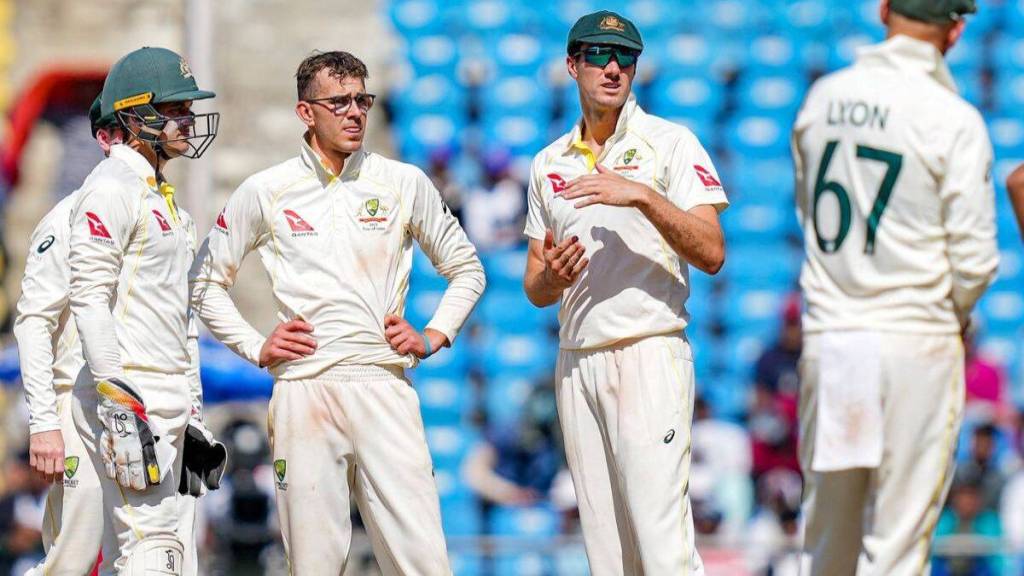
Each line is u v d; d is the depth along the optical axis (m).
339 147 19.64
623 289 19.50
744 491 37.66
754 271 46.75
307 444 19.77
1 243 44.41
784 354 39.41
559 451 39.19
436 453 42.53
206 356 33.06
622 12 51.69
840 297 17.77
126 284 19.03
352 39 48.28
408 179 20.28
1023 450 40.50
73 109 46.31
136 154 19.34
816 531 18.27
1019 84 50.75
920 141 17.19
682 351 19.73
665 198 18.69
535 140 48.03
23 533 35.00
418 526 19.73
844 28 51.56
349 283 19.73
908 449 17.42
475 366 44.16
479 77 49.19
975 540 31.28
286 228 19.88
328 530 19.83
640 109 20.16
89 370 19.52
